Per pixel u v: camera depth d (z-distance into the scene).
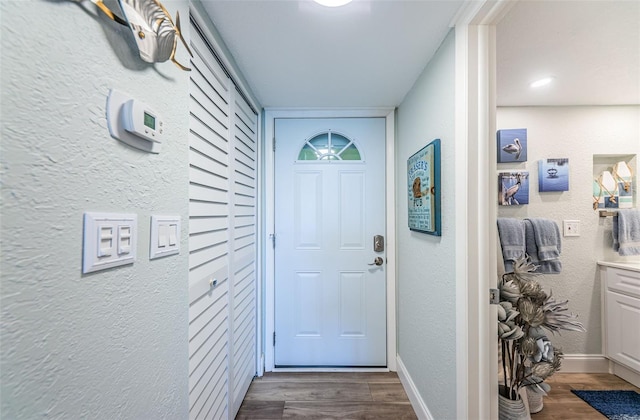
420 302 1.55
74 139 0.45
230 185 1.38
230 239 1.37
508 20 1.13
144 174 0.63
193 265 0.98
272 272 2.06
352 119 2.08
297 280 2.07
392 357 2.02
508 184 1.96
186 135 0.83
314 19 1.10
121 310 0.56
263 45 1.27
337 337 2.07
